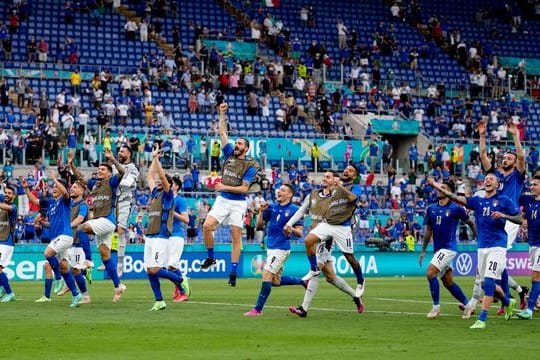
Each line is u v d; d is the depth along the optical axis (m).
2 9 50.81
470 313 18.23
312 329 15.85
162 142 42.88
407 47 60.16
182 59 51.88
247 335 14.85
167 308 20.22
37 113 45.09
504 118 56.38
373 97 53.97
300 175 45.16
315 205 18.61
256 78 52.62
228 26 56.50
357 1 61.56
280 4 59.38
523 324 17.23
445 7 63.91
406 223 42.81
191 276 37.59
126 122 46.53
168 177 21.83
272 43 56.72
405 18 61.97
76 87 48.06
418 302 23.08
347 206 18.50
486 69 60.31
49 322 16.83
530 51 63.94
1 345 13.50
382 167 48.88
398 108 54.16
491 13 64.62
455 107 55.75
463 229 42.44
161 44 53.66
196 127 48.69
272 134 48.34
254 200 40.19
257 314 18.45
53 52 50.44
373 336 14.85
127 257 36.00
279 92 52.75
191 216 38.81
